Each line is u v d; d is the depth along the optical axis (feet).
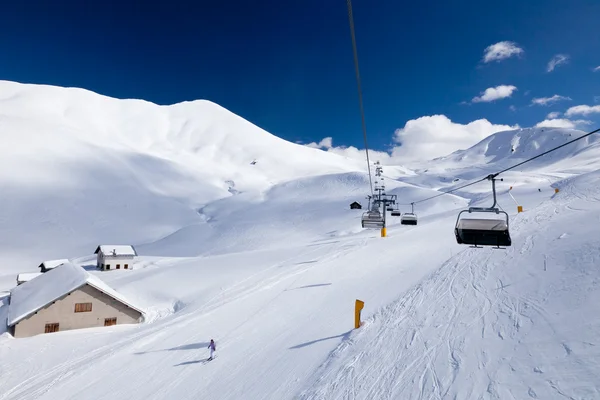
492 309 51.96
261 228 324.80
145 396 54.54
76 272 130.52
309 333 66.44
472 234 46.42
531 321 44.62
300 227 317.01
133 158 621.72
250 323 78.69
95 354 83.61
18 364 87.35
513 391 32.65
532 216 114.21
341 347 55.62
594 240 63.67
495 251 82.58
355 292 86.22
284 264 146.00
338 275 104.99
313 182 529.45
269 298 94.38
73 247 318.86
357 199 405.39
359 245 151.53
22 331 110.93
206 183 600.39
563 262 59.72
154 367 64.18
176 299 134.72
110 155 599.16
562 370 33.22
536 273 59.62
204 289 135.64
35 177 463.01
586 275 51.06
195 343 72.33
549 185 242.58
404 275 89.86
